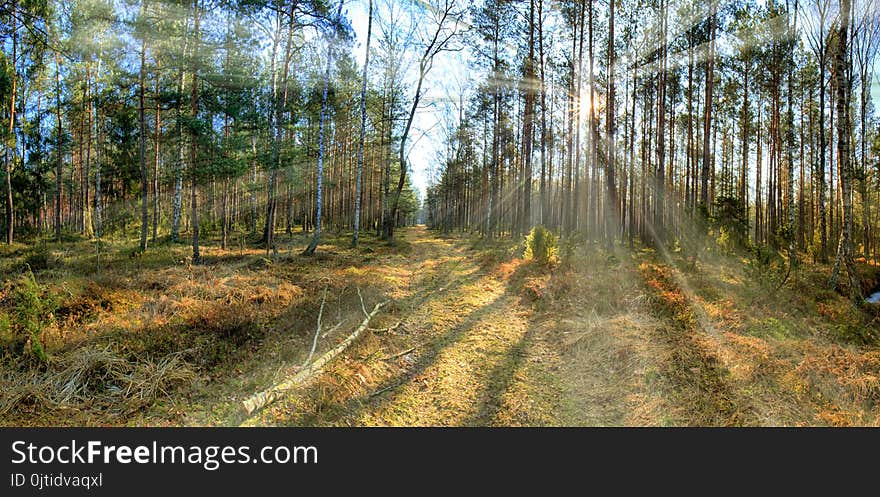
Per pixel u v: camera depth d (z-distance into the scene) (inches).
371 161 1295.5
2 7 392.8
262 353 242.1
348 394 201.6
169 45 544.4
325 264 530.9
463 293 421.1
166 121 761.6
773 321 302.4
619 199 1066.7
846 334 283.4
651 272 450.0
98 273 399.9
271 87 713.0
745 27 676.7
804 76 761.0
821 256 677.9
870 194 882.1
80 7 522.9
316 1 625.6
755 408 187.8
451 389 215.3
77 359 207.3
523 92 885.2
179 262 498.9
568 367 240.4
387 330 299.6
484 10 811.4
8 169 705.6
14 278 372.8
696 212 572.1
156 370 208.2
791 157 721.6
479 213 1413.6
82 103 813.9
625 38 723.4
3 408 169.8
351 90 915.4
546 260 509.4
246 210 1130.7
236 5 589.6
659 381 211.8
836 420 177.3
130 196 1035.9
